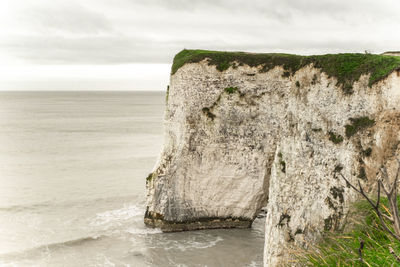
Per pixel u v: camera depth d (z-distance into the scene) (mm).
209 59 24594
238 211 26062
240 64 23938
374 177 9648
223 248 22609
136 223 26906
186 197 25828
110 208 30188
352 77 11461
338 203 10805
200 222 26109
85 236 24219
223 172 25188
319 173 12078
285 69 22797
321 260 6547
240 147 24609
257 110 23875
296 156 13539
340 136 11477
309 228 11750
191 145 25125
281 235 13047
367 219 7453
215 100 24516
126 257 21234
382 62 10562
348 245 6395
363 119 10633
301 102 13805
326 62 12789
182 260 20844
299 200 12867
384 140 9711
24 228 25641
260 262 20672
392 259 4789
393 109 9734
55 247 22531
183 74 25016
